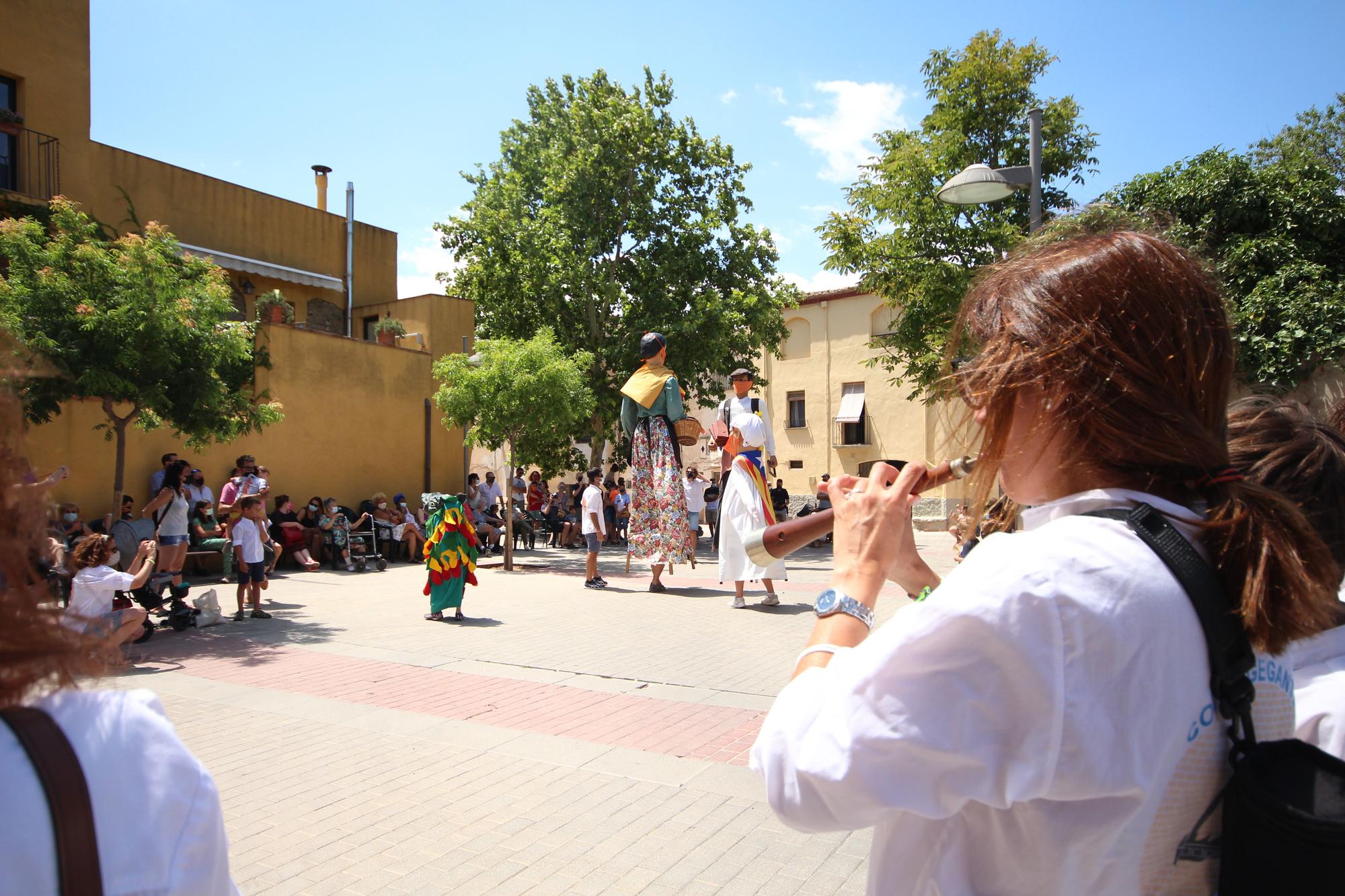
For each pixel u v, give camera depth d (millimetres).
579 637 8742
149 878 811
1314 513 1485
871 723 966
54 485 947
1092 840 936
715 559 17562
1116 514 1016
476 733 5551
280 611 10891
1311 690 1394
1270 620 960
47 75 16688
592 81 25031
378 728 5691
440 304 22406
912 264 17516
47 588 890
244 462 15656
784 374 31703
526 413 15883
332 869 3695
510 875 3633
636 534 12031
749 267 24781
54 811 759
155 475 15039
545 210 24250
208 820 887
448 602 9844
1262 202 12102
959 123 17734
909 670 960
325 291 23125
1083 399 1050
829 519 1409
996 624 920
